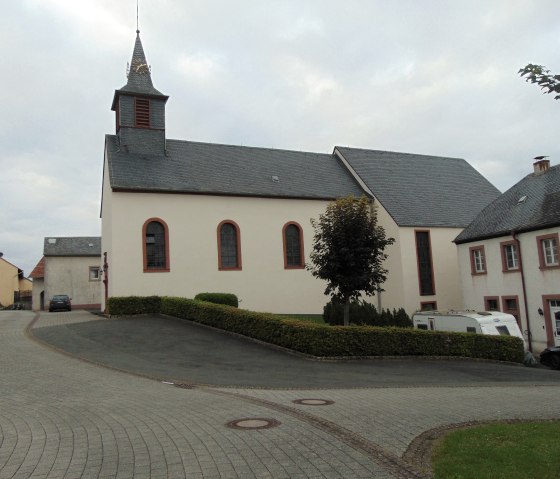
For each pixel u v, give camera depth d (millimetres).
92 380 10078
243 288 25844
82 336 16703
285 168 30547
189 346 15242
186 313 20031
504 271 25531
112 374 10836
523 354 18656
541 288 23469
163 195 24609
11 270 55469
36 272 47281
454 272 29719
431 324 22297
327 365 13578
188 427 6430
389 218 29125
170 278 24203
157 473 4801
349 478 4664
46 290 43156
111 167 24812
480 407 8523
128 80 27125
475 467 4992
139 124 26719
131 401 8086
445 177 35281
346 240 18703
